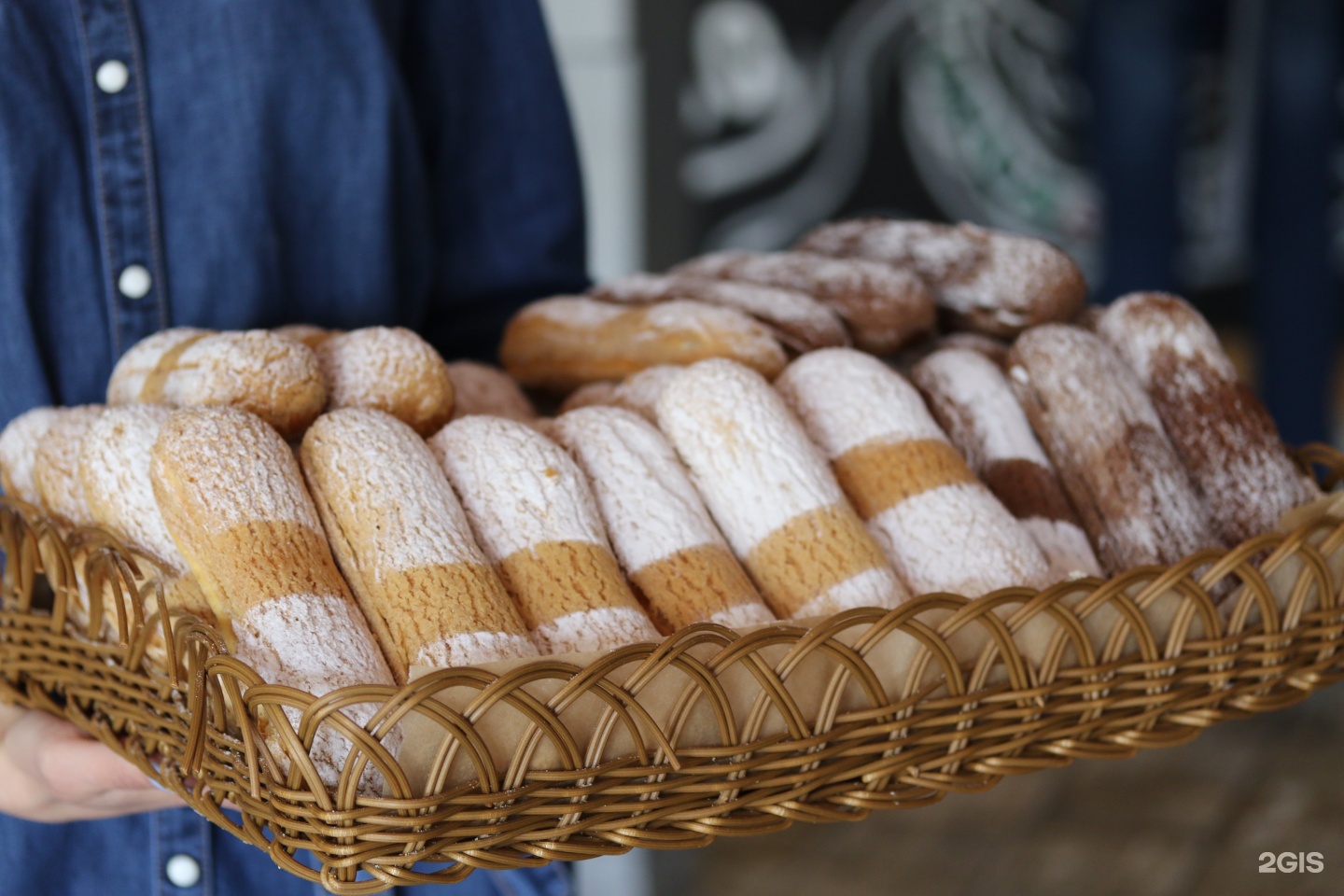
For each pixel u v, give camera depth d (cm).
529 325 81
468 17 93
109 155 76
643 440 64
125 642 55
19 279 74
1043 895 161
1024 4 262
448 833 44
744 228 249
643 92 188
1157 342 75
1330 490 78
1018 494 69
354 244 83
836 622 50
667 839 48
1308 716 203
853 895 166
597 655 49
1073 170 270
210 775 49
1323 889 155
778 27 244
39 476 65
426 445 61
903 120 258
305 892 83
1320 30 219
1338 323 264
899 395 67
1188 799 182
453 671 44
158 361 64
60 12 74
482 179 96
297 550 54
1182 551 68
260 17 77
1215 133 269
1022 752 55
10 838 80
